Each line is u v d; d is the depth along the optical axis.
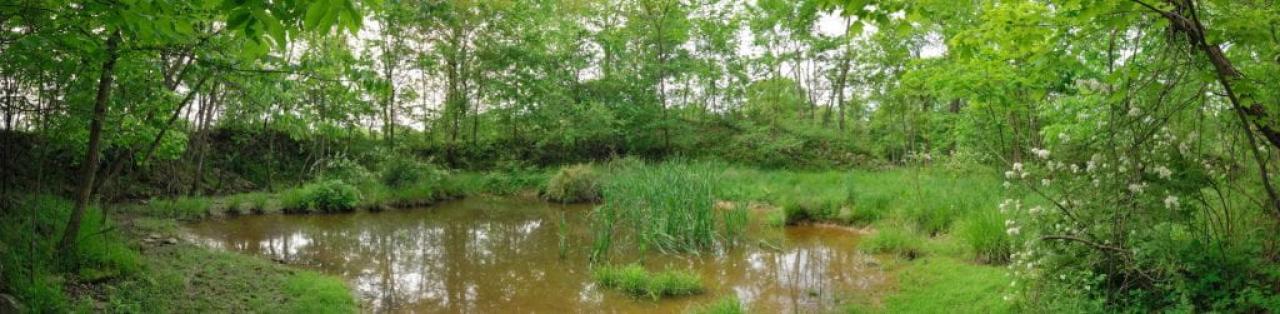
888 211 10.30
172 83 6.92
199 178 13.40
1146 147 4.20
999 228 6.98
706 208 9.27
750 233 10.05
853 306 5.98
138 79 6.36
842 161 19.23
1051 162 5.02
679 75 21.58
